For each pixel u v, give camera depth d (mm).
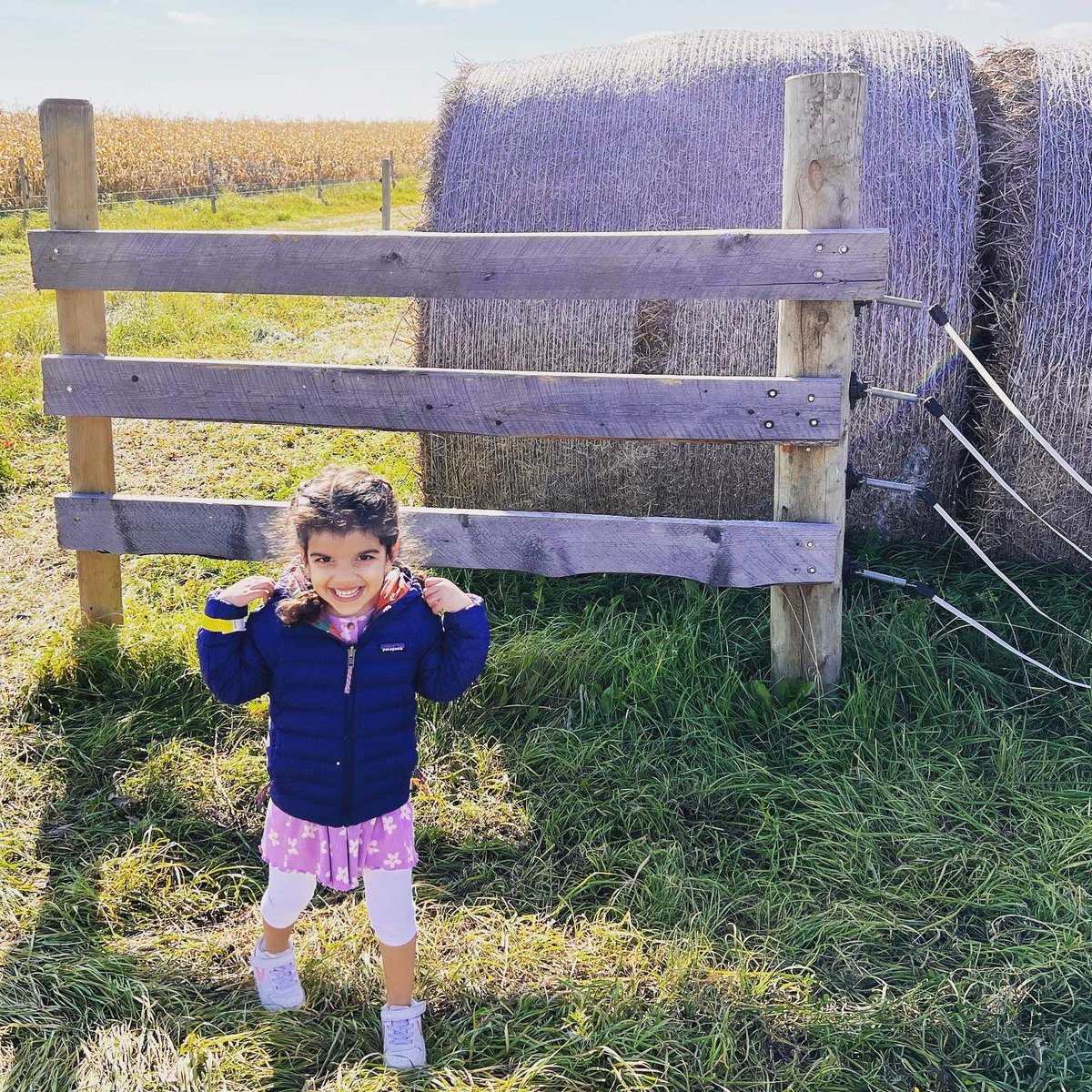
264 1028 2576
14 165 19422
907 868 3154
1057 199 4316
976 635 4242
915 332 4480
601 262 3578
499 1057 2543
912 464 4660
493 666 4023
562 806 3438
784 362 3637
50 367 3953
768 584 3689
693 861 3219
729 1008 2648
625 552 3713
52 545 5480
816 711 3809
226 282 3824
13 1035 2566
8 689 4047
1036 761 3617
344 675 2428
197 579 4957
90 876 3143
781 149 4617
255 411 3883
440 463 5047
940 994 2701
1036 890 3049
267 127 36344
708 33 5043
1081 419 4348
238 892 3096
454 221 4910
